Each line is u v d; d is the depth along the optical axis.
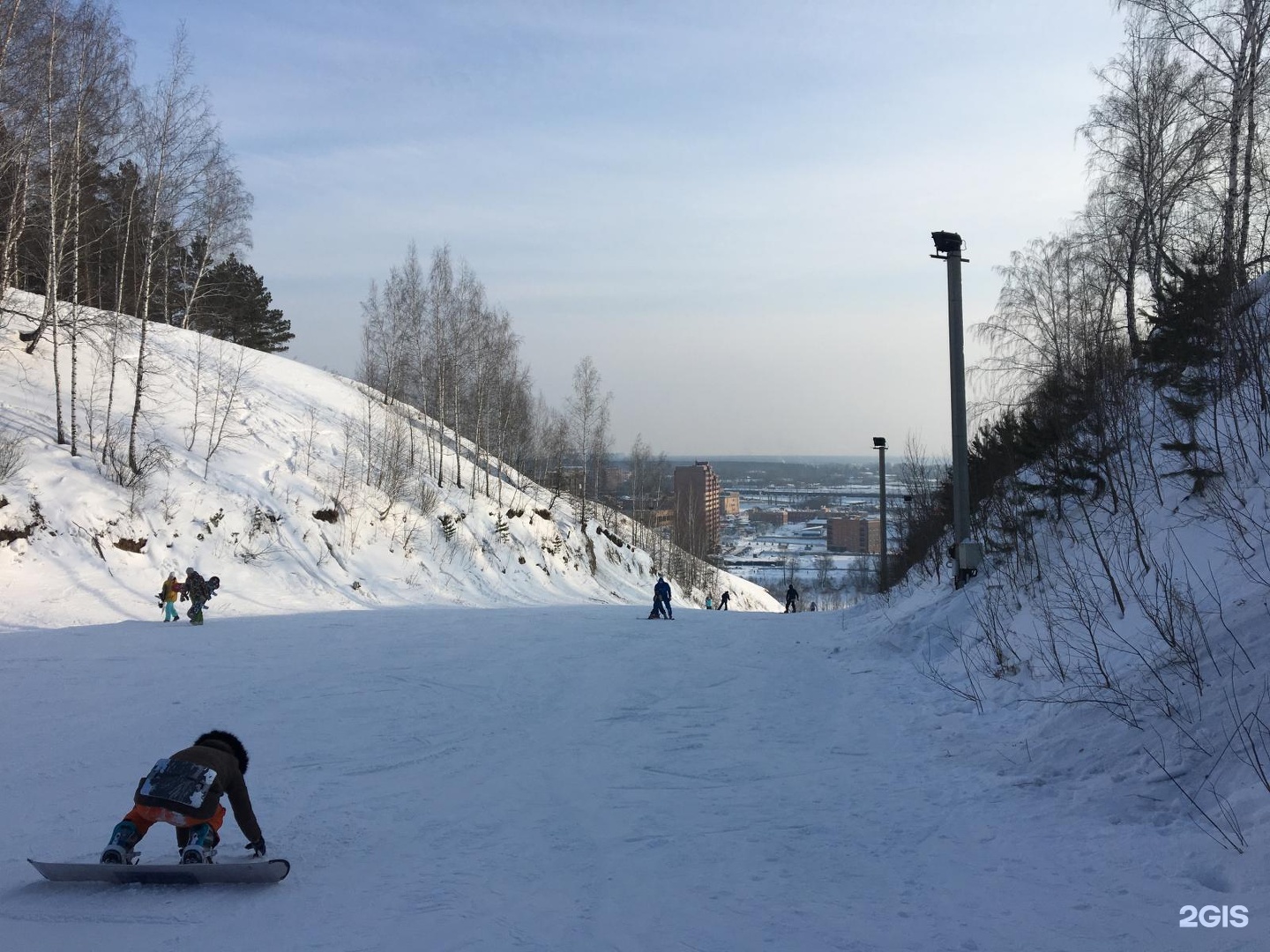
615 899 5.18
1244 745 6.12
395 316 48.72
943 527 25.27
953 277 16.06
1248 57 19.03
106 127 28.77
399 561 36.12
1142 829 5.90
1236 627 7.53
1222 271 13.45
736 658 16.44
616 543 61.59
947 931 4.59
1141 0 20.05
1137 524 10.43
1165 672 7.80
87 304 33.53
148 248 29.17
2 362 32.62
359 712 11.33
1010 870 5.49
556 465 70.19
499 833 6.63
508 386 58.12
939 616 15.33
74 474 26.86
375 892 5.29
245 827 5.71
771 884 5.43
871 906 5.00
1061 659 10.01
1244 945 4.11
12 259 32.44
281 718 10.91
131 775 8.33
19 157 28.11
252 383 43.41
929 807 7.05
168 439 32.88
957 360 16.11
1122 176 22.61
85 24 27.77
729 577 75.94
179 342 43.19
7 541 23.48
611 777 8.37
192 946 4.38
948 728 9.81
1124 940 4.36
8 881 5.45
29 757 8.98
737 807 7.32
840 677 14.15
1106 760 7.19
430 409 53.59
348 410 47.38
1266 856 4.92
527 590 41.75
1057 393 16.20
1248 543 8.91
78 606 22.45
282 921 4.76
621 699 12.46
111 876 5.30
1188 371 13.90
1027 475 18.02
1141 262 22.53
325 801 7.50
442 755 9.26
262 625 21.22
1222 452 11.33
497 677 14.04
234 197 33.69
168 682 13.30
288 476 34.84
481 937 4.55
